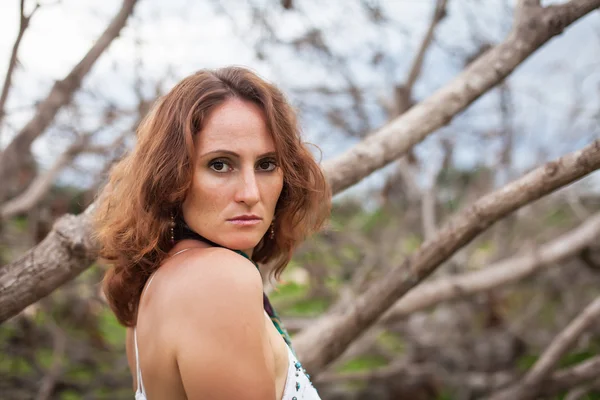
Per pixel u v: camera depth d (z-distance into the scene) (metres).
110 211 1.67
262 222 1.47
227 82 1.47
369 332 4.82
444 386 5.18
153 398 1.37
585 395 4.77
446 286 4.30
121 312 1.75
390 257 5.55
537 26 2.28
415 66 4.00
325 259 5.48
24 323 4.59
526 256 4.27
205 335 1.25
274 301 5.77
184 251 1.45
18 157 2.66
